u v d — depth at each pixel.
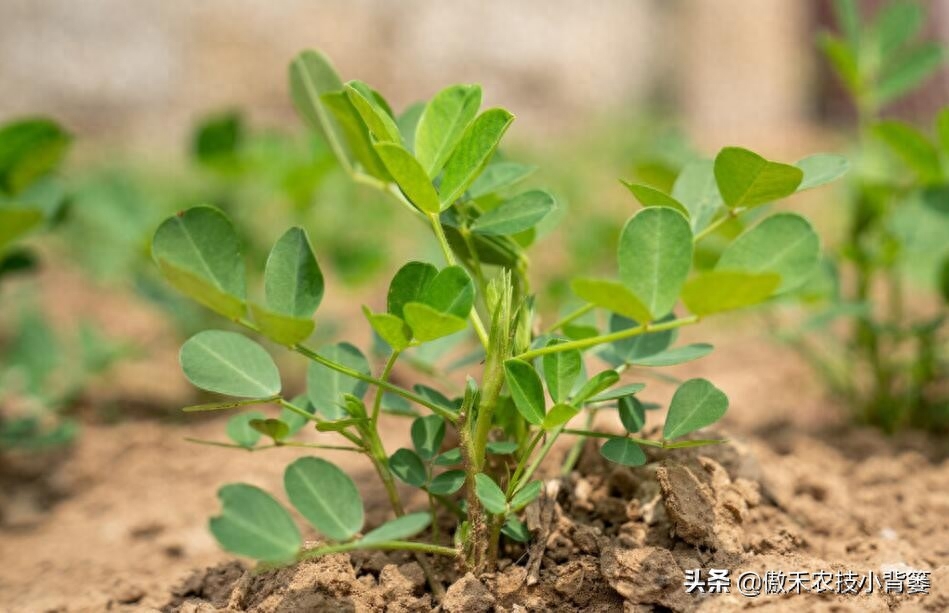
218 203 0.97
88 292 1.33
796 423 0.80
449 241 0.61
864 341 0.78
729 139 2.39
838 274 0.76
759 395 0.86
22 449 0.80
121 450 0.81
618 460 0.56
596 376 0.55
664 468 0.59
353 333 1.10
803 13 2.82
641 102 3.02
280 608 0.58
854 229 0.79
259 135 1.05
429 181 0.54
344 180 1.17
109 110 2.62
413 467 0.58
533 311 0.60
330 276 1.32
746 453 0.64
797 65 2.84
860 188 0.77
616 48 3.01
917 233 0.75
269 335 0.53
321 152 0.92
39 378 0.89
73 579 0.67
